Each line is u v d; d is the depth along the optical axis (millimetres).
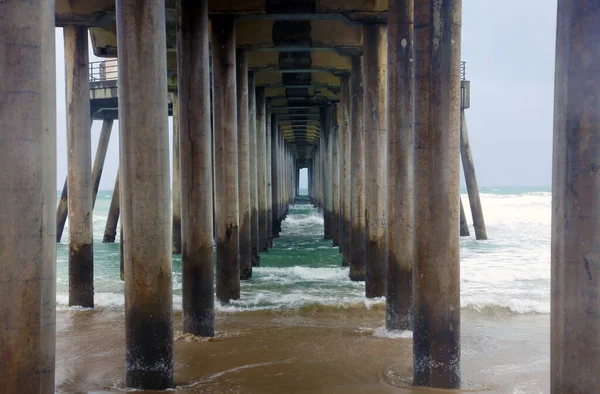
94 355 8523
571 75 4484
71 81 11836
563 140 4539
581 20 4434
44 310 4383
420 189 6629
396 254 9586
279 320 10844
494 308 11438
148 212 6684
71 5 11633
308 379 7383
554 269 4645
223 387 7086
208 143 9539
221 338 9438
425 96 6574
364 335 9602
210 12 12453
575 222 4480
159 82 6637
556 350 4625
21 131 4215
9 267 4242
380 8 12172
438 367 6711
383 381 7238
